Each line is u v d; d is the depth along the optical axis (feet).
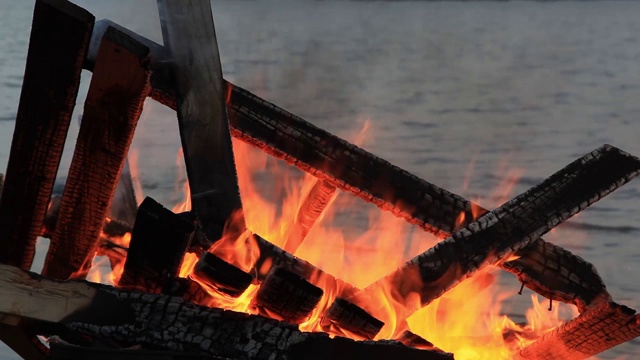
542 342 11.35
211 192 10.19
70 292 8.93
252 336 8.79
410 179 11.39
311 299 9.20
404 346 8.70
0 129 23.04
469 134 24.03
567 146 23.26
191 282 9.45
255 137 11.18
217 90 10.25
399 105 25.81
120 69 8.94
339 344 8.69
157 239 9.14
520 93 26.76
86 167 9.66
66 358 8.90
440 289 10.22
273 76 27.43
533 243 10.89
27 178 9.62
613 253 18.66
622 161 10.96
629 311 10.12
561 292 10.94
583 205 10.66
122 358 8.76
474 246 10.40
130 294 9.01
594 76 27.84
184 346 8.75
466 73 28.27
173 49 10.17
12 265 9.27
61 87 9.17
